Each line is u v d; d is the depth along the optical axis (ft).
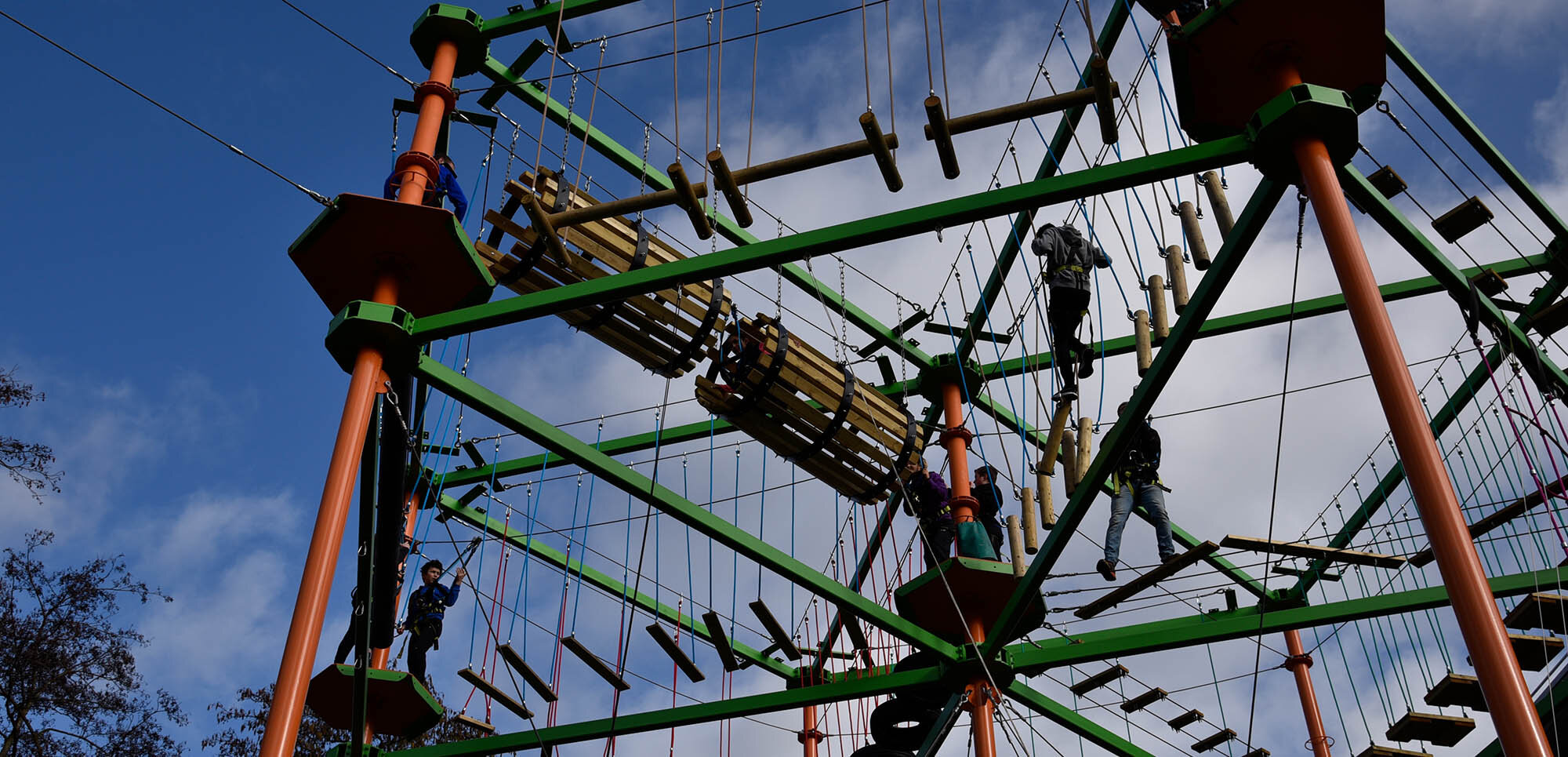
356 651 38.50
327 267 41.01
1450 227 44.65
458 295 41.81
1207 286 36.68
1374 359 29.89
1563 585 47.85
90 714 77.77
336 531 34.65
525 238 48.37
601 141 53.72
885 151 37.76
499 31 49.85
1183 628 51.11
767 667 68.95
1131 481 50.01
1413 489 28.07
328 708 54.95
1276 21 35.45
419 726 55.72
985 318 60.49
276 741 31.04
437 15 49.14
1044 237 45.91
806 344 53.26
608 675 53.67
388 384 38.27
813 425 54.49
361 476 39.40
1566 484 47.03
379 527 41.96
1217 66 36.76
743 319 52.60
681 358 51.52
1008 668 51.24
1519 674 25.17
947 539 54.19
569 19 49.90
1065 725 58.39
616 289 38.45
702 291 50.75
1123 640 51.42
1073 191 35.73
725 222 55.06
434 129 45.47
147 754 78.07
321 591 33.55
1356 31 35.58
